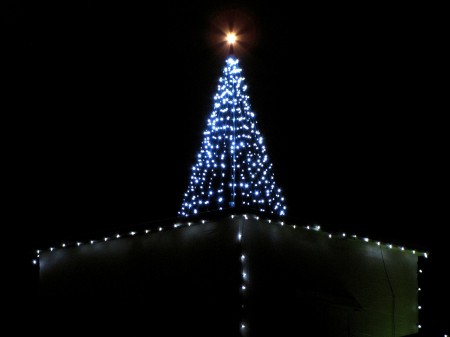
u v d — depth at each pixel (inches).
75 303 227.0
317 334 218.1
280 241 221.5
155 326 216.7
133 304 221.5
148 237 226.1
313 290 221.5
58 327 225.9
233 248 213.6
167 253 222.2
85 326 224.2
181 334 213.3
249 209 214.8
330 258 229.5
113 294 224.7
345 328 223.9
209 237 217.9
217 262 214.7
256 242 217.2
